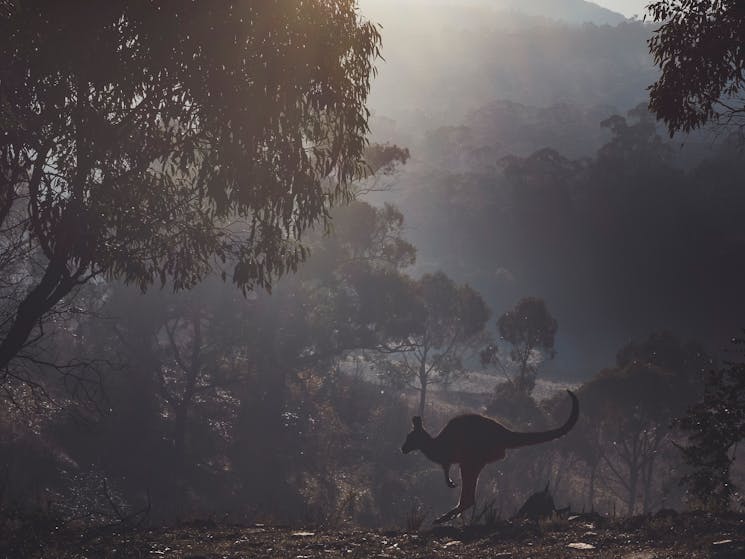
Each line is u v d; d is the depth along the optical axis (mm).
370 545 9719
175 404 39875
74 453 33031
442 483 43906
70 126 11289
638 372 42344
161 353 45969
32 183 11500
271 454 41312
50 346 30328
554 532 9688
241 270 12594
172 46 11180
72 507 26797
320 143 13141
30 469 29281
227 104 11594
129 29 11266
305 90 11953
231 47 11336
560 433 10930
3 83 10984
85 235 11453
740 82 12203
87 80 11258
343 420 51500
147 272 12328
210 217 13078
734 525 9047
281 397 45031
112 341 40406
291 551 9250
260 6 11406
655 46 12625
